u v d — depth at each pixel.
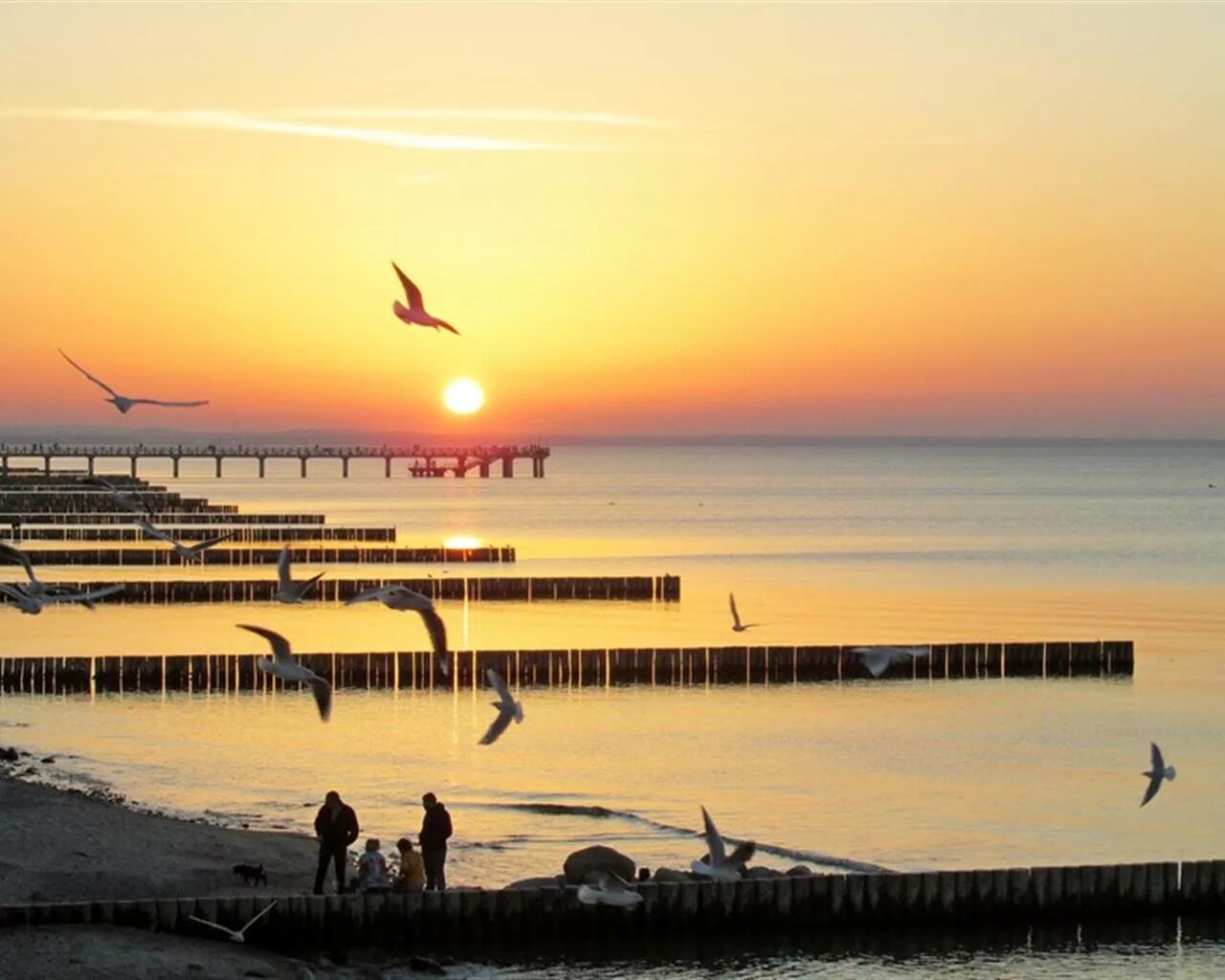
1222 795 75.50
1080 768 81.62
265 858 56.12
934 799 74.00
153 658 101.75
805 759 82.56
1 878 51.47
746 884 50.81
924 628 137.62
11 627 132.75
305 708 95.00
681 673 107.12
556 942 49.50
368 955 48.00
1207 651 124.56
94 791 71.94
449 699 99.06
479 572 180.62
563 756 82.44
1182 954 50.69
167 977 43.34
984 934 51.97
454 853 61.16
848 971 48.62
